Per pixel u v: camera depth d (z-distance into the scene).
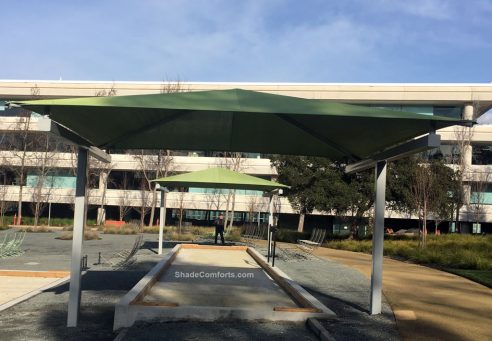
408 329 7.15
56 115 6.74
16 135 45.97
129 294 8.24
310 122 7.53
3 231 34.50
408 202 26.95
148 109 6.52
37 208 43.03
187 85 45.19
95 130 7.82
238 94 7.76
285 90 44.66
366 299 9.52
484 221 41.41
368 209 28.94
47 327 7.37
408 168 27.00
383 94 43.69
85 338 6.81
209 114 7.51
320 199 27.92
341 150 9.16
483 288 11.02
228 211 45.28
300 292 9.16
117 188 50.75
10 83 47.28
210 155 47.88
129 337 6.64
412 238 28.22
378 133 7.45
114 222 42.56
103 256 18.69
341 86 44.25
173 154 45.50
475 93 42.44
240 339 6.61
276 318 7.68
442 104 44.09
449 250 18.30
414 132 7.07
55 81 47.16
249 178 18.48
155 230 35.84
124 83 46.28
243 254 19.42
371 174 27.62
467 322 7.61
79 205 7.59
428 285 11.33
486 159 44.72
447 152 43.66
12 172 49.91
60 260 17.22
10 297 10.11
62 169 47.59
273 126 8.27
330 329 7.02
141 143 9.62
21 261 16.84
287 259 16.94
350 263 16.28
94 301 9.34
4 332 7.06
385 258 18.52
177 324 7.38
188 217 50.19
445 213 29.00
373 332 6.95
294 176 28.67
